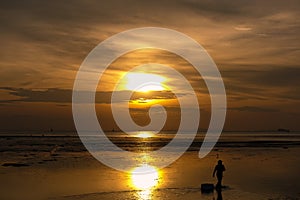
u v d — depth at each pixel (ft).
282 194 81.87
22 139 461.37
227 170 133.08
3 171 126.11
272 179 108.17
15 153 213.66
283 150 261.65
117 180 103.35
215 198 76.23
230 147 299.79
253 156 204.23
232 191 85.10
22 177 110.22
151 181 101.45
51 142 371.35
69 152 225.35
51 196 78.84
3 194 81.71
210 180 104.22
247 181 103.19
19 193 82.84
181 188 88.33
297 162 167.63
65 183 97.55
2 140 418.72
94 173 120.57
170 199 74.84
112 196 78.13
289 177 113.60
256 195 80.28
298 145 340.18
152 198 75.87
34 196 79.15
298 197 78.43
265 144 357.00
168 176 113.39
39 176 112.57
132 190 85.51
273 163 162.40
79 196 78.48
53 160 168.66
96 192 83.05
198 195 79.41
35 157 185.78
